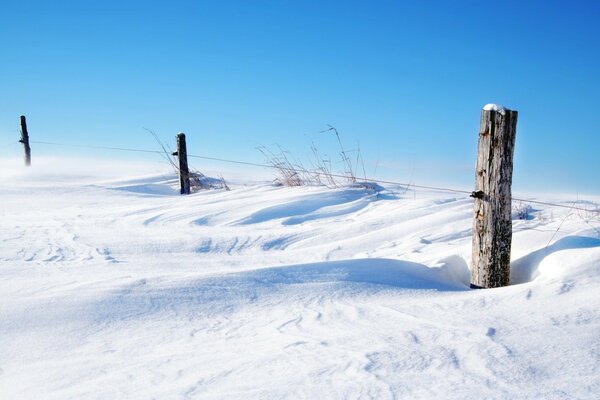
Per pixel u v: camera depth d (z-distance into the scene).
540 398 2.15
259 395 2.16
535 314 3.20
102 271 4.36
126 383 2.32
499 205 4.39
